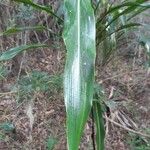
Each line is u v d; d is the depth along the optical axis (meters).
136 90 3.23
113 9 1.43
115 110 2.83
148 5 1.34
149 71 3.40
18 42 3.30
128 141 2.60
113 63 3.48
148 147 2.50
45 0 3.27
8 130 2.60
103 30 1.49
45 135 2.64
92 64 1.04
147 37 1.98
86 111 1.00
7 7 3.21
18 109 2.82
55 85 2.73
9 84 3.11
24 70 3.26
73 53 1.03
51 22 3.13
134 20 3.08
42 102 2.86
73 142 0.98
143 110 3.00
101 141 1.56
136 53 3.56
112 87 3.18
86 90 1.02
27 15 3.08
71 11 1.09
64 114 2.83
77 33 1.06
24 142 2.57
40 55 3.47
